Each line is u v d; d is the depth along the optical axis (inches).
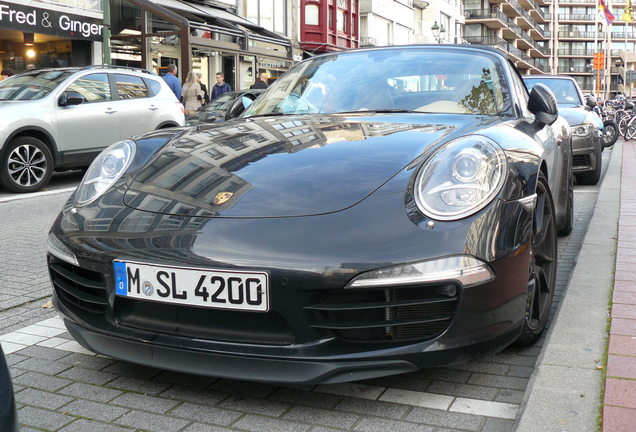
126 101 398.0
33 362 114.2
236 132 123.6
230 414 93.8
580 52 4252.0
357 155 106.5
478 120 124.2
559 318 120.0
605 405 86.1
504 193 96.6
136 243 95.4
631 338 108.7
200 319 93.1
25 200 323.0
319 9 1182.3
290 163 106.0
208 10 897.5
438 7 1798.7
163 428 90.2
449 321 89.6
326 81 150.6
